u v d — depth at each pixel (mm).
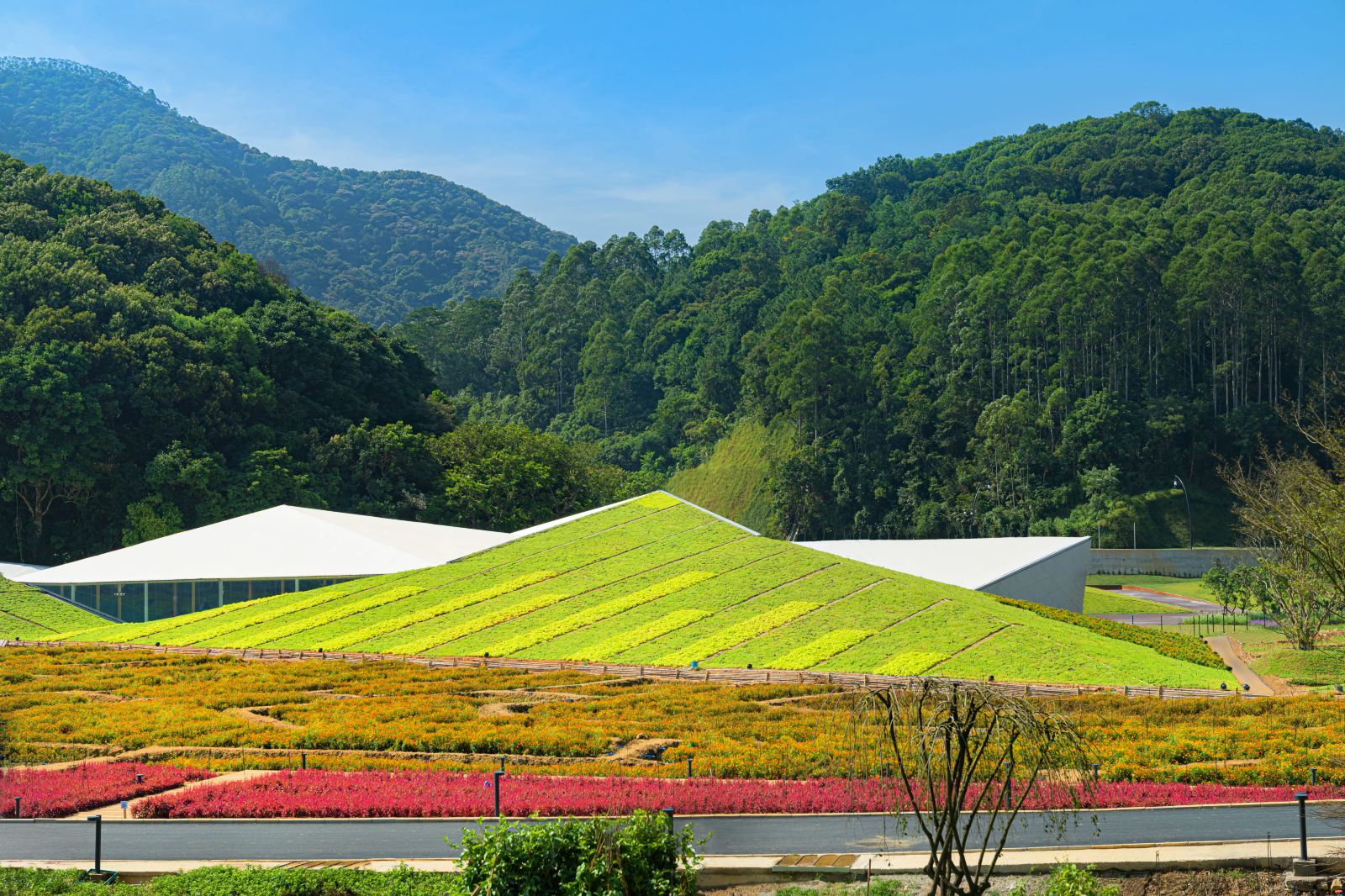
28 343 122000
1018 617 70812
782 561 82375
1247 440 158875
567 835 20297
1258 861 24875
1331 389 162375
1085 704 50562
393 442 138750
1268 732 42594
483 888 19891
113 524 124562
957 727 20297
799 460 180375
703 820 31750
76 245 147000
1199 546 149375
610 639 69125
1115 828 28984
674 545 87562
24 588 88688
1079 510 154750
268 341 143875
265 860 28766
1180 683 57125
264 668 64812
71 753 44938
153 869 27984
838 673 59844
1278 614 77500
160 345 128375
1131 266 167250
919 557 90062
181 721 49969
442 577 83875
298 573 86750
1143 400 169250
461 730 46750
